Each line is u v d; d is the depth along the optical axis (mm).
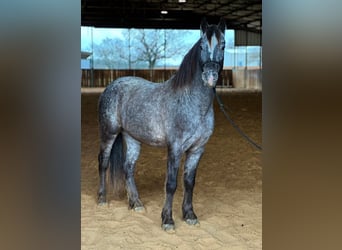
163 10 20594
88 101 13836
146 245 2656
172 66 30109
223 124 8281
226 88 24062
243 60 27812
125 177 3434
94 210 3357
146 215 3240
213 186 4043
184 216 3082
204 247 2629
